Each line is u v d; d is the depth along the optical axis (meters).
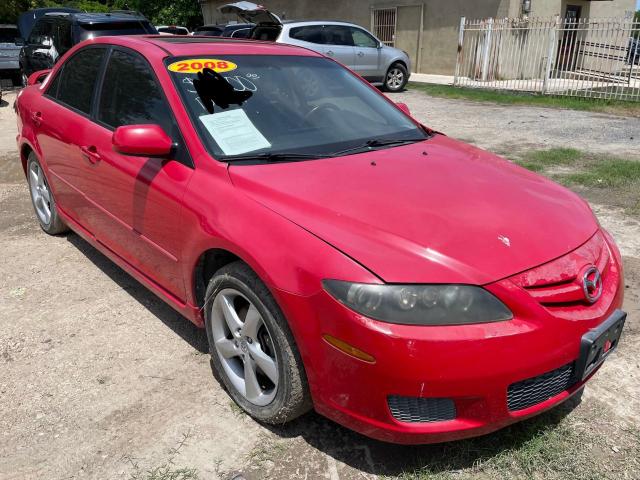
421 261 2.08
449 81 16.30
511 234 2.28
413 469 2.31
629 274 3.94
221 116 2.98
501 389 2.04
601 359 2.32
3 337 3.30
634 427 2.53
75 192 3.89
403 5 18.08
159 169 2.93
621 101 12.23
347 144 3.11
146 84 3.23
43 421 2.62
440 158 3.03
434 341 1.96
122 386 2.86
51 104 4.21
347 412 2.16
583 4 17.36
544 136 8.60
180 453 2.41
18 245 4.64
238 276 2.42
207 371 2.98
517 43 15.62
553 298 2.14
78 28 10.98
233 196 2.53
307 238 2.21
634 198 5.46
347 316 2.02
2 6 23.52
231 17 25.69
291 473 2.31
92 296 3.79
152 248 3.08
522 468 2.31
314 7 21.03
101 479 2.28
